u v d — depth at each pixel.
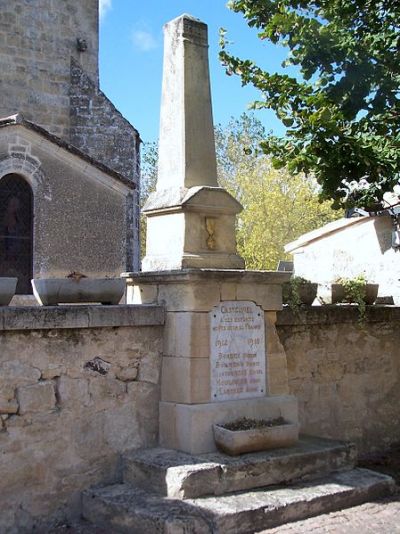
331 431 8.32
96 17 19.22
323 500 6.20
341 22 8.53
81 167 15.30
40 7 18.28
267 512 5.84
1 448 5.88
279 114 8.31
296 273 13.77
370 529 5.90
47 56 18.34
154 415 6.88
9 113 17.86
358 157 7.92
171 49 7.48
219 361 6.84
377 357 8.91
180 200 6.95
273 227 31.67
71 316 6.28
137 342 6.80
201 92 7.38
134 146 18.52
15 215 14.79
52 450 6.17
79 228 15.29
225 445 6.50
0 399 5.90
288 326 7.98
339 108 8.29
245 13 8.83
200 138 7.30
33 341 6.12
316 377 8.23
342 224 12.80
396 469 8.02
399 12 8.23
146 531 5.57
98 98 18.55
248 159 35.72
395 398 9.06
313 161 8.01
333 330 8.44
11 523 5.89
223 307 6.92
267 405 7.05
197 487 5.99
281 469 6.47
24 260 14.84
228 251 7.27
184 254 6.93
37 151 14.84
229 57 8.62
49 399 6.18
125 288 7.61
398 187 11.72
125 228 15.84
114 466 6.53
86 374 6.43
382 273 12.05
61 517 6.16
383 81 8.12
